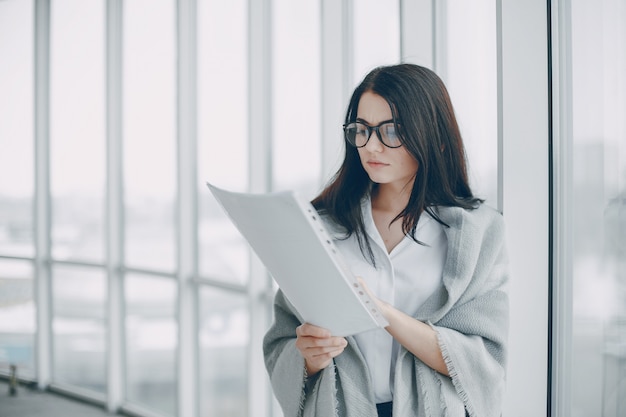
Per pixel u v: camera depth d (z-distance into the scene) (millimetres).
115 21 4559
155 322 4344
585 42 1703
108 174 4574
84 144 4914
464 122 2121
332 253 1081
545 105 1800
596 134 1677
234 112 3602
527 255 1809
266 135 3348
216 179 3781
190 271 3975
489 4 2012
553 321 1806
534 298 1811
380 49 2617
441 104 1317
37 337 5250
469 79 2104
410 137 1271
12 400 4980
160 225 4262
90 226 4898
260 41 3320
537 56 1802
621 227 1604
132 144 4492
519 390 1809
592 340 1711
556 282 1798
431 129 1293
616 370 1639
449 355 1253
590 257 1709
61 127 5113
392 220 1386
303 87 3100
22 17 5340
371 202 1442
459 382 1261
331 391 1319
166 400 4305
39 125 5223
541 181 1808
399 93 1270
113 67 4566
